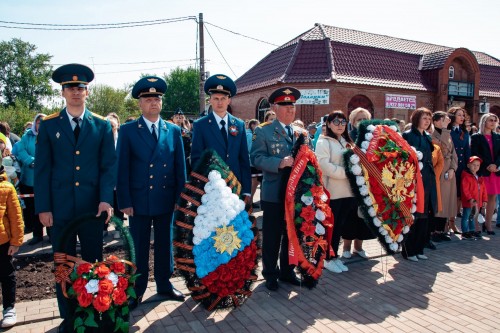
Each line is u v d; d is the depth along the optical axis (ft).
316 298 14.66
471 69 76.89
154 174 13.42
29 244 20.76
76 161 11.64
